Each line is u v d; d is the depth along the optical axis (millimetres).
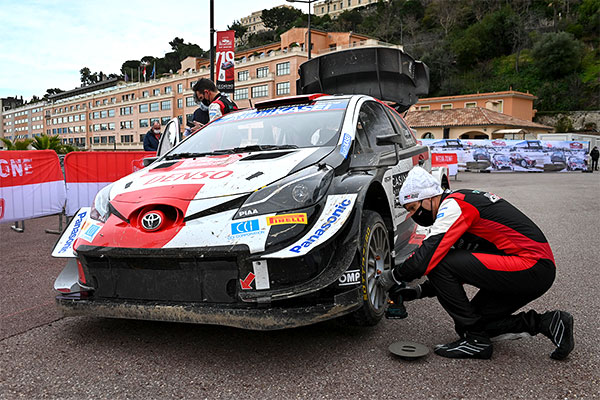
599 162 34719
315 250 2418
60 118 118938
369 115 3957
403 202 2771
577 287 4023
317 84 7066
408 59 6574
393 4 99625
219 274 2508
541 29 81188
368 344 2840
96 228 2822
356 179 2881
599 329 3062
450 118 42688
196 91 5758
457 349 2646
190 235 2518
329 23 110188
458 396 2217
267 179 2727
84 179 6676
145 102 86938
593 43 75188
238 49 108625
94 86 120438
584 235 6457
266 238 2432
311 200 2580
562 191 13633
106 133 100438
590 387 2295
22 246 6105
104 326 3217
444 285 2676
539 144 27000
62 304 2787
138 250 2574
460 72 76750
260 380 2391
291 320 2389
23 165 6453
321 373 2459
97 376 2471
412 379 2391
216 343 2873
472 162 26969
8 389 2344
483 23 77000
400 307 2896
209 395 2250
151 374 2480
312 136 3389
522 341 2912
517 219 2623
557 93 65062
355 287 2689
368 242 2861
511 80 69750
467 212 2617
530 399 2186
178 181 2891
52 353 2777
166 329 3127
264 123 3762
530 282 2549
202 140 3854
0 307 3666
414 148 4793
